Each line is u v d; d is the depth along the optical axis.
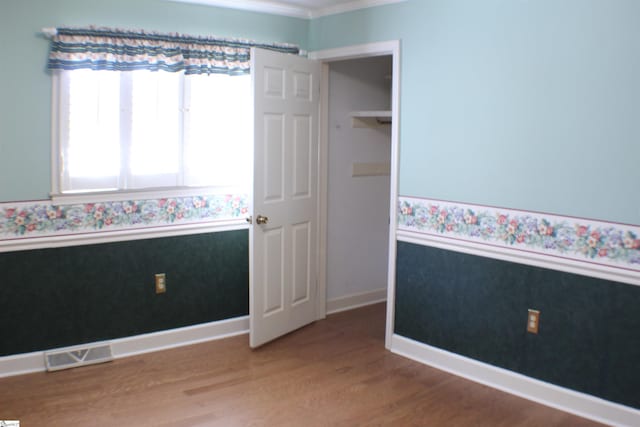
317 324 4.54
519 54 3.22
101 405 3.15
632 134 2.85
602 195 2.97
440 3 3.57
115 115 3.63
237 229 4.25
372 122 4.88
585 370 3.11
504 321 3.41
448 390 3.42
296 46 4.32
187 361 3.77
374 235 5.04
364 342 4.18
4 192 3.37
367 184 4.93
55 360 3.57
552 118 3.12
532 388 3.31
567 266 3.12
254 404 3.20
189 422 2.99
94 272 3.70
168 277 3.98
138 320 3.90
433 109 3.66
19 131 3.37
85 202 3.61
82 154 3.56
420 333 3.86
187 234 4.02
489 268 3.46
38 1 3.34
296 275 4.32
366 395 3.34
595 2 2.91
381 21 3.92
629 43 2.82
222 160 4.11
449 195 3.62
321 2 4.10
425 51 3.68
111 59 3.51
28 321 3.52
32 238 3.47
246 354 3.91
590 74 2.96
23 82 3.35
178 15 3.82
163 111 3.81
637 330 2.91
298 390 3.38
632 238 2.88
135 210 3.80
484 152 3.42
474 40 3.42
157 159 3.83
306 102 4.25
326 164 4.57
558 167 3.12
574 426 3.02
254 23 4.15
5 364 3.46
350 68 4.67
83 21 3.48
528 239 3.27
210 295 4.19
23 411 3.06
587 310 3.07
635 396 2.94
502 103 3.32
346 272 4.88
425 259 3.79
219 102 4.04
